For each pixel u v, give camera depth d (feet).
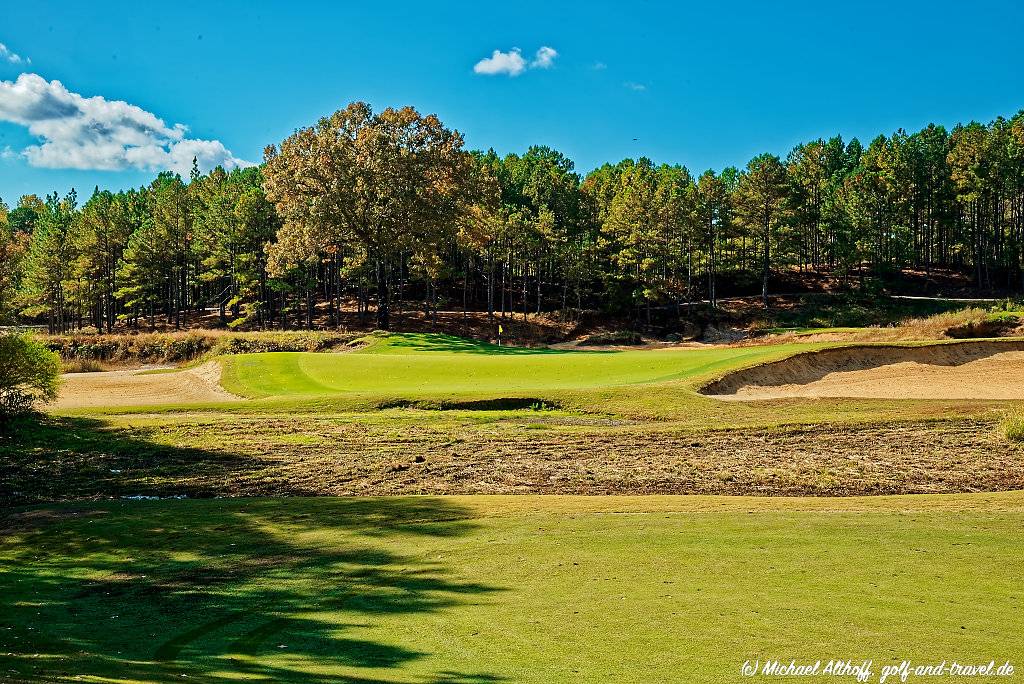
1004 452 77.15
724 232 274.98
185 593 36.11
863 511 48.98
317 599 34.09
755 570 34.47
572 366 126.93
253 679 23.53
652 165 402.72
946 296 274.98
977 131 284.00
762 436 85.76
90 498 65.57
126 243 296.10
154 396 120.98
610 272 285.43
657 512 49.80
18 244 113.80
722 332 246.47
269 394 116.88
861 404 101.14
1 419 91.86
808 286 289.53
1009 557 35.65
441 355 144.05
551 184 304.09
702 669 23.65
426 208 204.33
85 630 30.89
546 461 76.38
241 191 304.30
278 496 65.00
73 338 182.60
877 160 319.47
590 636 27.09
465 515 50.42
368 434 88.79
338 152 201.36
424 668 24.58
